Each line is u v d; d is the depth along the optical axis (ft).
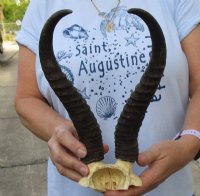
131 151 4.54
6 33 90.07
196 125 5.26
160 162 4.74
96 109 5.60
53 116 5.64
